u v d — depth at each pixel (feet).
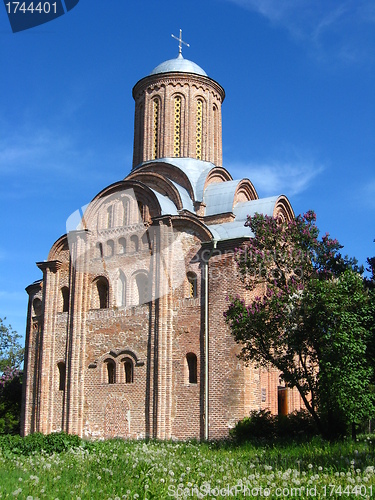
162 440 94.73
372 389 85.56
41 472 55.67
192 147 125.80
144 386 102.22
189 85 128.16
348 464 52.95
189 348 98.89
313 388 78.89
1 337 189.57
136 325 105.81
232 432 87.92
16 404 154.51
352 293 79.00
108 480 50.75
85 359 110.93
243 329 81.00
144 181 118.73
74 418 108.68
